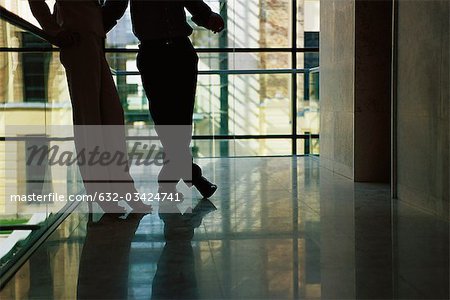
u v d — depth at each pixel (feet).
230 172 22.17
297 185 18.72
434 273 9.27
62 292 8.65
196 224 13.14
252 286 8.75
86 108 13.80
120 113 14.29
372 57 19.20
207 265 9.89
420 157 14.57
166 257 10.43
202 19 16.53
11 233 12.14
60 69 15.52
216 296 8.36
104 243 11.53
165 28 15.92
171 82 16.02
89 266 9.97
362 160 19.34
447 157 13.03
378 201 15.72
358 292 8.43
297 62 34.68
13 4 13.35
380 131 19.29
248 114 31.01
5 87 11.96
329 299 8.16
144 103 29.66
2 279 9.23
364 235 11.89
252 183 19.25
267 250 10.80
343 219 13.50
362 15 19.15
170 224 13.16
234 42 35.29
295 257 10.31
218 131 30.96
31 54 13.16
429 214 13.89
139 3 15.93
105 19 15.12
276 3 34.99
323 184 18.86
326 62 22.84
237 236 11.95
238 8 35.37
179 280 9.11
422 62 14.25
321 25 23.61
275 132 31.07
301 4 34.73
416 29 14.61
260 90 31.09
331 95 22.21
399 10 15.74
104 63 14.12
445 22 12.94
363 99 19.26
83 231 12.63
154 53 15.98
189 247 11.11
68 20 13.53
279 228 12.64
